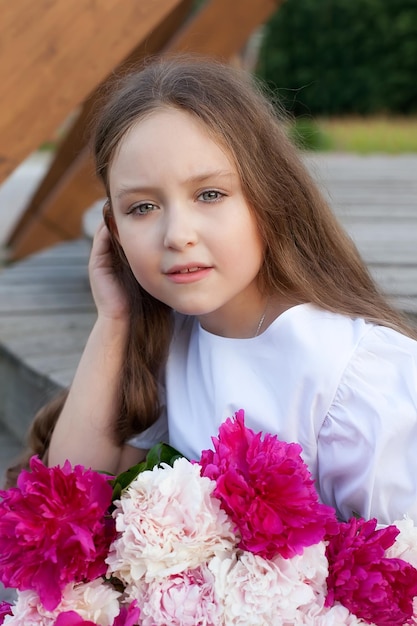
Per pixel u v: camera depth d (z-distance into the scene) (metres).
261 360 1.29
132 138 1.23
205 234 1.20
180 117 1.22
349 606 1.02
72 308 2.96
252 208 1.25
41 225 3.99
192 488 1.02
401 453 1.20
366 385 1.21
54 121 2.13
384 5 12.91
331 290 1.37
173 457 1.22
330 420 1.22
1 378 2.49
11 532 1.02
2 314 2.88
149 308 1.47
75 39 2.10
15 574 0.99
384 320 1.34
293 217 1.36
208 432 1.33
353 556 1.03
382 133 10.73
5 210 6.99
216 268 1.21
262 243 1.29
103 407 1.47
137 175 1.21
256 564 1.00
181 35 3.12
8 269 3.75
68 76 2.11
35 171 10.58
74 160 3.84
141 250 1.23
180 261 1.20
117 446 1.49
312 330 1.27
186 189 1.20
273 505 1.01
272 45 13.67
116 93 1.38
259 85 1.56
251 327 1.35
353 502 1.23
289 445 1.09
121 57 2.15
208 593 1.00
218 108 1.25
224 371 1.32
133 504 1.03
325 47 13.40
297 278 1.33
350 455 1.21
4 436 2.43
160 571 1.00
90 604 1.02
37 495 1.01
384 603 1.00
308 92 13.60
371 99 13.17
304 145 1.87
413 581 1.02
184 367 1.44
